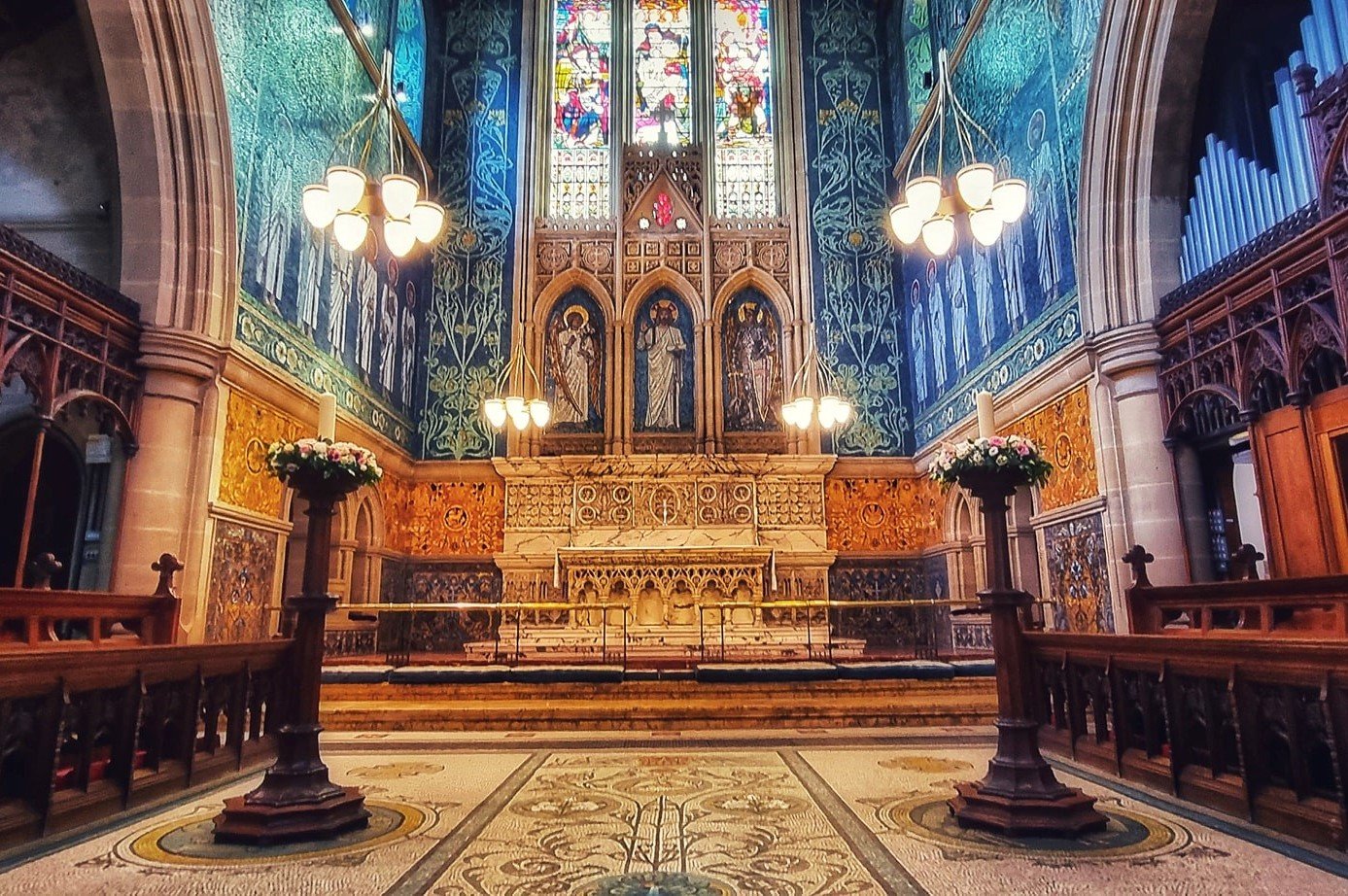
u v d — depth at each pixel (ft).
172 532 29.45
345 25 43.62
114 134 30.42
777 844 14.83
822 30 61.11
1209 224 30.37
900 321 56.85
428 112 57.47
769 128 60.59
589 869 13.47
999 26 42.50
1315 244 23.44
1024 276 39.32
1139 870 13.17
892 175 58.54
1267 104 29.96
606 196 58.95
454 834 15.64
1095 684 21.89
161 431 29.66
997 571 17.46
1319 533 24.20
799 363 55.47
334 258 42.42
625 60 60.54
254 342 34.32
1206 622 22.36
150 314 30.22
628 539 50.57
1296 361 24.72
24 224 32.37
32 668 15.16
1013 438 17.65
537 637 43.55
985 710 29.66
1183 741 18.33
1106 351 32.01
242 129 33.60
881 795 18.57
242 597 33.12
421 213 29.22
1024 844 14.66
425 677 32.63
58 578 35.12
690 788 19.40
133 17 29.12
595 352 56.03
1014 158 40.68
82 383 27.12
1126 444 31.58
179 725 19.79
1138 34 31.04
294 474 17.57
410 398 53.72
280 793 15.84
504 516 51.96
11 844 14.65
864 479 54.08
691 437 54.60
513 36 60.34
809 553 51.13
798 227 57.52
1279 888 12.30
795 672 32.86
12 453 35.60
